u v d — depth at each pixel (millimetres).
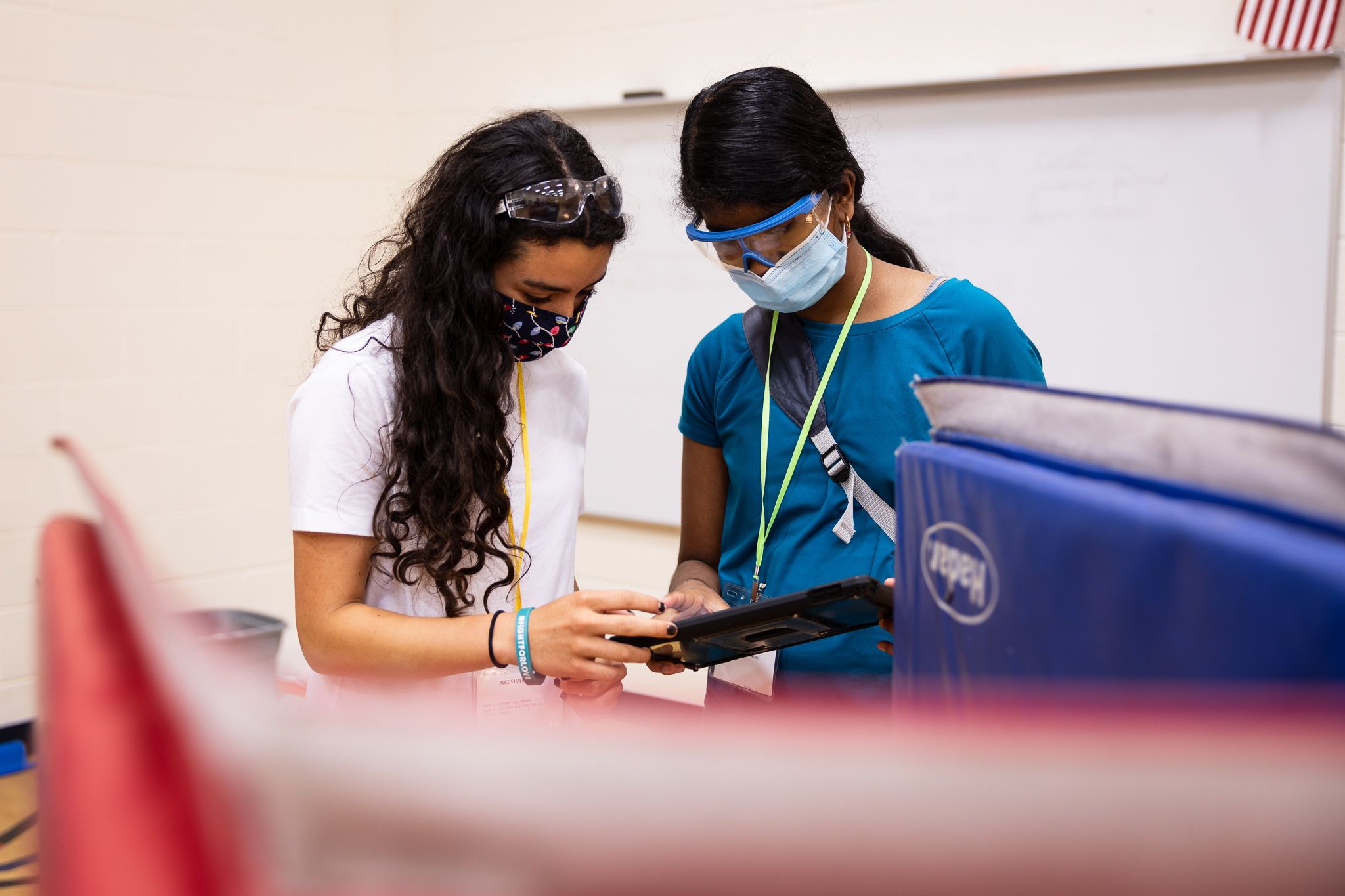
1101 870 179
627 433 3227
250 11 3217
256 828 190
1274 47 2270
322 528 1082
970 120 2629
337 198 3486
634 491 3232
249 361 3283
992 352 1197
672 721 233
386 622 1069
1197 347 2414
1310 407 2314
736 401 1319
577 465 1329
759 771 182
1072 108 2498
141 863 193
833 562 1220
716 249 1217
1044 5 2537
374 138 3578
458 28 3473
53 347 2863
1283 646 279
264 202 3299
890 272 1279
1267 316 2336
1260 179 2312
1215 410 341
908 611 512
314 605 1107
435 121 3547
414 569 1168
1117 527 342
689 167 1180
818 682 1181
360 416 1104
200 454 3188
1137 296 2469
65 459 429
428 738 191
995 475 416
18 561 2807
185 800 200
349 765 189
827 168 1144
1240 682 292
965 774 179
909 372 1196
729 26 2986
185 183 3107
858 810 179
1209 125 2352
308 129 3395
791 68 2900
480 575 1225
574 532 1326
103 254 2945
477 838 187
